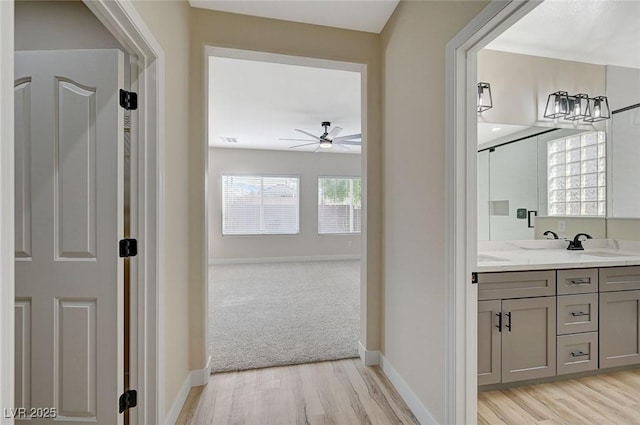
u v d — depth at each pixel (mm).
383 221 2244
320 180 6980
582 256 2273
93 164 1330
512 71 2434
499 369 1922
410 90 1813
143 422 1408
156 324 1414
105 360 1337
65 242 1327
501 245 2533
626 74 2633
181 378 1809
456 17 1363
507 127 2467
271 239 6691
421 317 1682
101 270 1333
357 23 2172
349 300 3877
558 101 2475
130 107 1389
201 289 2025
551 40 2232
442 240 1477
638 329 2143
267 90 3453
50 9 1519
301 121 4621
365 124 2295
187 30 1935
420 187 1696
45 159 1326
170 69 1597
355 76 3113
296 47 2150
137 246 1400
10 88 593
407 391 1825
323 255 6953
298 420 1682
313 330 2910
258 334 2818
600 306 2072
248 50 2078
